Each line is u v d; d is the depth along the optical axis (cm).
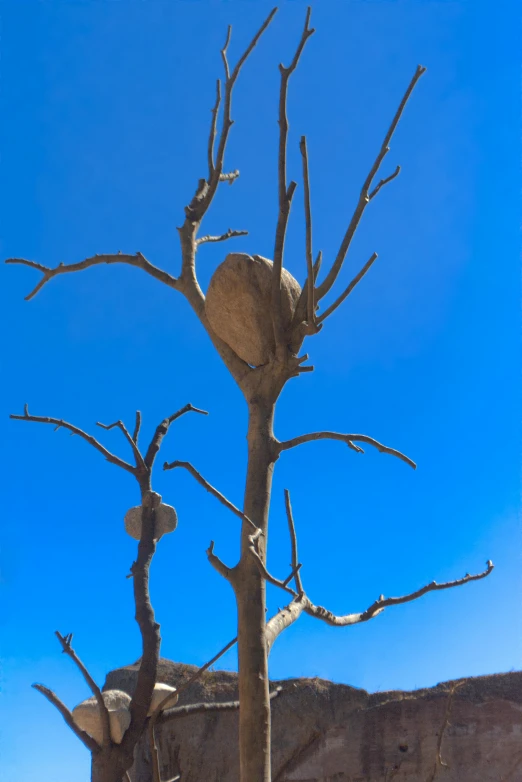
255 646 398
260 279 474
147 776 855
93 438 640
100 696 533
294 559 462
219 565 411
